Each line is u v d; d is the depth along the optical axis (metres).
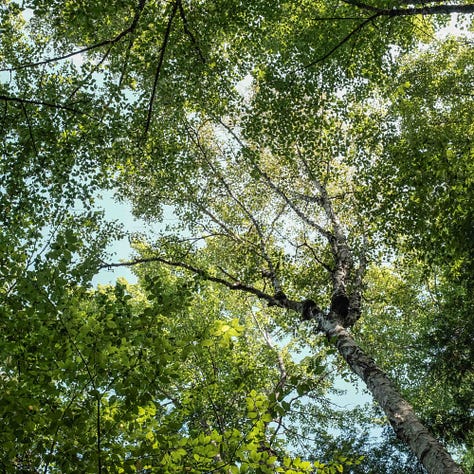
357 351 7.48
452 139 8.70
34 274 3.74
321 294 13.06
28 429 3.42
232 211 14.48
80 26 8.35
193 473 3.77
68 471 3.43
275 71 10.02
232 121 11.58
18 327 3.70
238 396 9.58
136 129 9.73
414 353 13.21
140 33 8.29
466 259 8.57
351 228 13.70
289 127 10.14
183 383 9.41
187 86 9.45
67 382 3.77
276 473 3.83
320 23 9.84
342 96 10.66
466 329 9.77
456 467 4.77
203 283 11.21
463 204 7.91
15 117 8.22
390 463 10.38
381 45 9.98
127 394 3.61
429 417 10.38
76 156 9.00
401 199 9.77
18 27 10.11
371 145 11.20
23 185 8.39
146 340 3.69
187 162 11.50
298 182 14.25
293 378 3.87
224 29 9.15
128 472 3.48
